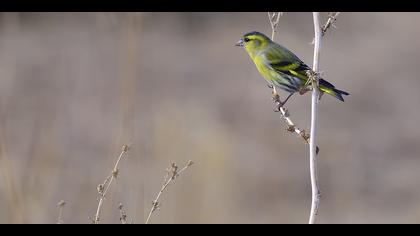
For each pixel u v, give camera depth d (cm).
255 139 1689
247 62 2352
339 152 1675
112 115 1820
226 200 1228
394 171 1593
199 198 1191
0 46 2448
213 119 1764
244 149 1619
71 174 1419
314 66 677
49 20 2631
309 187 1512
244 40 976
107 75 2164
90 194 1328
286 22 2605
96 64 2247
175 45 2469
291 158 1609
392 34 2505
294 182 1520
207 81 2175
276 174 1526
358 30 2548
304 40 2478
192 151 1255
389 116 1923
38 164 1142
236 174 1355
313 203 667
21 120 1777
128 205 847
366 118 1905
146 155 1332
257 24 2670
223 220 1197
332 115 1909
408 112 1947
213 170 1238
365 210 1434
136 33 991
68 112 1858
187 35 2580
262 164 1556
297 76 931
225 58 2386
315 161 668
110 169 880
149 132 1544
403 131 1817
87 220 1221
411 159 1670
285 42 2453
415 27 2542
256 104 1950
